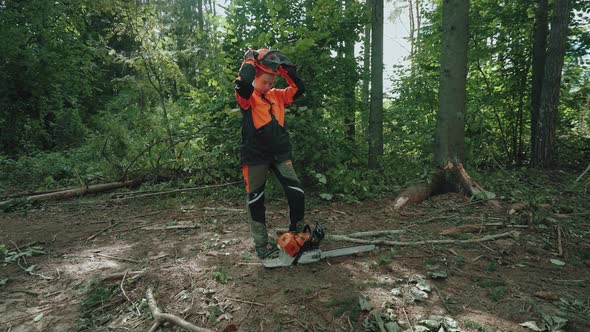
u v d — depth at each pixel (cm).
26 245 356
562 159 772
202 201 518
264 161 273
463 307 221
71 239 375
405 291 239
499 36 755
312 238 277
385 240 329
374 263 282
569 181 585
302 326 208
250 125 267
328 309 222
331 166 550
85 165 790
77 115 1178
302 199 280
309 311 221
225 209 460
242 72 246
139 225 416
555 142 776
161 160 661
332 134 564
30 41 1089
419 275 260
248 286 253
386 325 201
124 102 1388
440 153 510
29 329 221
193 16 1155
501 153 819
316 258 282
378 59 671
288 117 511
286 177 276
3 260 322
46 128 1148
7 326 225
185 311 230
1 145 977
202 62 612
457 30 486
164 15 836
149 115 841
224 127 595
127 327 220
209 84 621
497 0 745
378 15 662
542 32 715
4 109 1010
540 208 411
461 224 379
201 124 638
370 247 302
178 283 263
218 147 590
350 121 712
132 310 236
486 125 795
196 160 605
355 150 649
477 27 738
